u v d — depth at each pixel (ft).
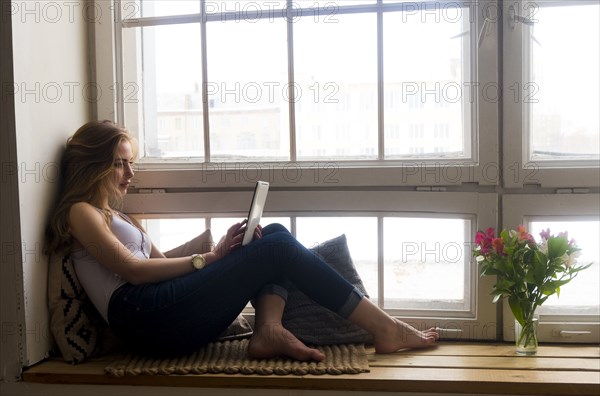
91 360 6.95
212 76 7.87
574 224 7.29
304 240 7.75
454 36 7.43
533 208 7.24
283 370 6.26
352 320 6.82
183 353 6.69
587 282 7.32
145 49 8.02
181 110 7.99
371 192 7.51
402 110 7.57
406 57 7.52
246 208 7.72
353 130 7.66
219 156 7.92
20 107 6.54
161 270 6.66
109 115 7.91
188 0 7.88
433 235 7.54
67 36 7.43
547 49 7.29
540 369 6.32
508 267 6.61
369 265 7.68
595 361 6.56
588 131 7.30
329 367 6.28
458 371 6.28
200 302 6.52
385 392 6.17
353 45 7.59
